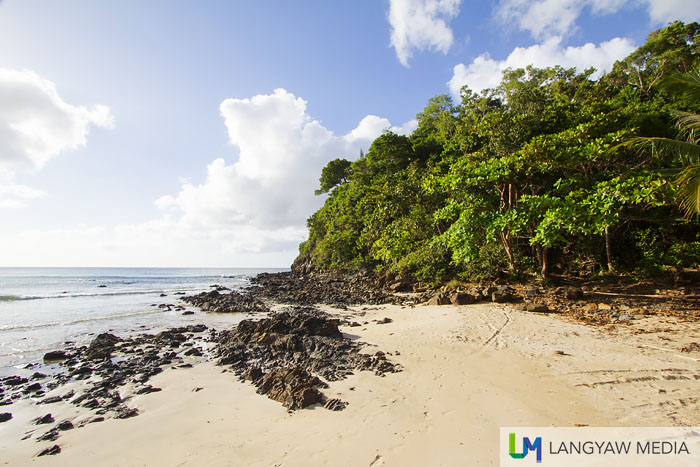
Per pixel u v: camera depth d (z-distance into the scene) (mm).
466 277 20359
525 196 15297
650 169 14195
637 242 17109
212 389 6875
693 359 6781
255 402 6148
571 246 19391
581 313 11875
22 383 7598
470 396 5715
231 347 9961
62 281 53188
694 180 10320
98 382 7492
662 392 5410
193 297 25328
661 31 31922
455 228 17219
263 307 19766
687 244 15578
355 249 39375
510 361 7367
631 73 34438
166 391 6793
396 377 6891
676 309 11180
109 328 14250
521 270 18594
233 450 4453
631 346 7891
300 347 9570
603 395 5453
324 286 31203
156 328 14188
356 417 5215
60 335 12812
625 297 13414
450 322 11797
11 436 5109
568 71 37469
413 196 23516
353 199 44281
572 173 17094
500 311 12984
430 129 47656
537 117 20484
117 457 4414
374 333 11141
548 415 4914
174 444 4691
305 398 5789
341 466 3938
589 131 16094
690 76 11703
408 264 24594
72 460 4383
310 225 62000
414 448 4250
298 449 4387
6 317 17203
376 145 44156
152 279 63281
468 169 17922
